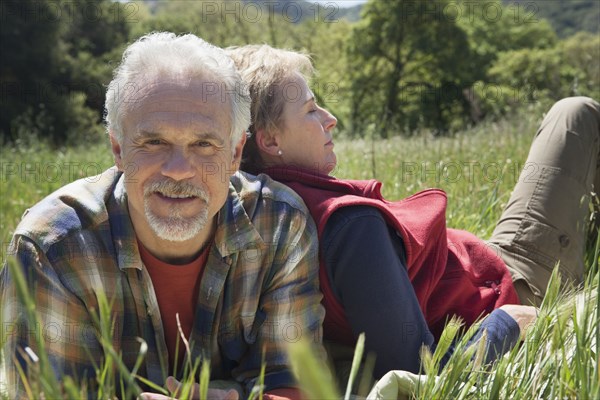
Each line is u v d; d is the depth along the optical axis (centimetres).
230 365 205
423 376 178
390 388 175
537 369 158
